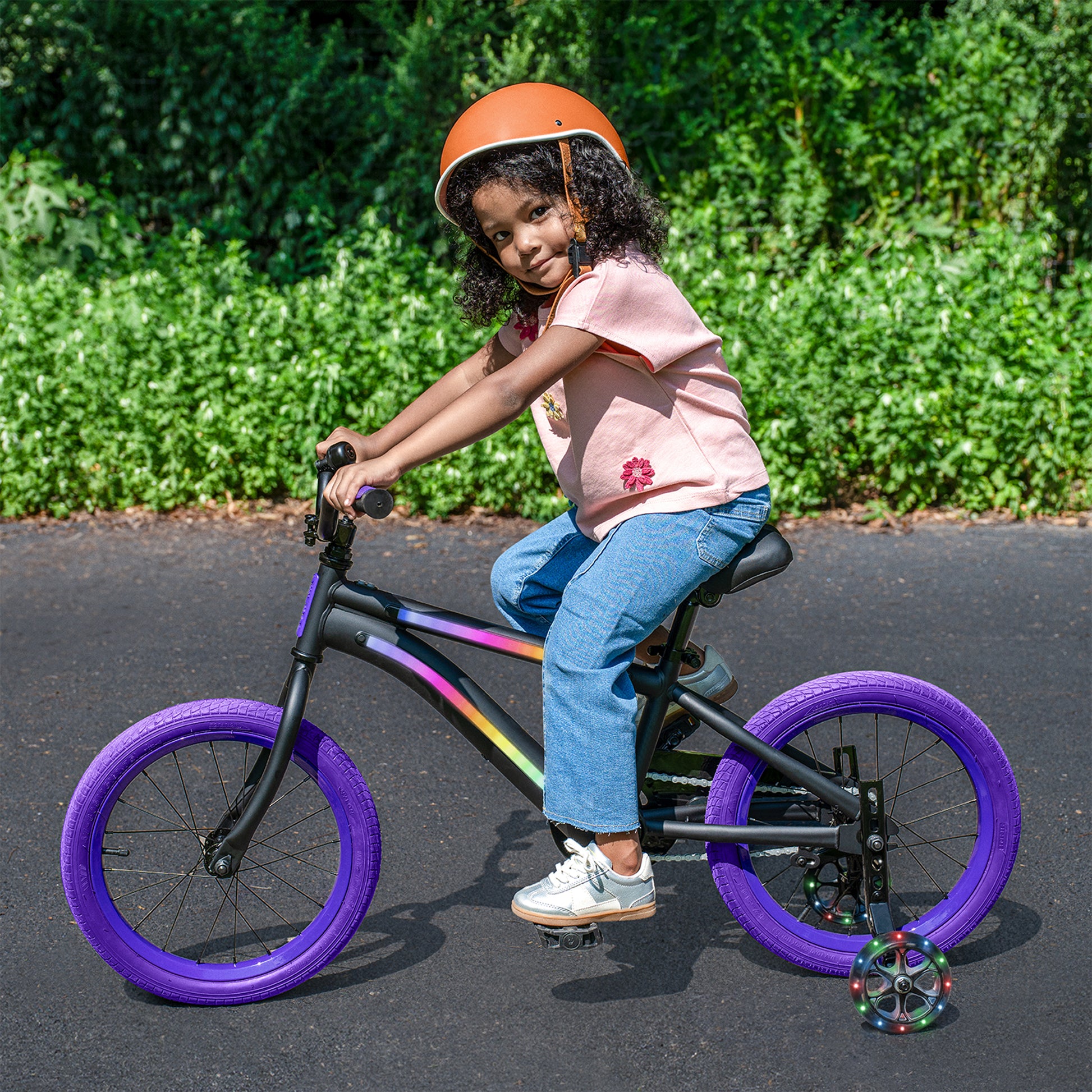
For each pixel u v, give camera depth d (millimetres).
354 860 2777
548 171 2447
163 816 3621
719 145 8883
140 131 9453
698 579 2578
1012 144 8852
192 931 3039
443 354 6816
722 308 6945
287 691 2717
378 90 9492
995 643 4898
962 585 5598
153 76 9406
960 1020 2629
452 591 5574
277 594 5602
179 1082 2451
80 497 6906
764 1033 2594
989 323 6824
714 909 3156
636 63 9102
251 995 2738
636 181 2564
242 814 2725
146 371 6793
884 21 10281
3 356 6926
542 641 2688
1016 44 8875
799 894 3234
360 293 7234
